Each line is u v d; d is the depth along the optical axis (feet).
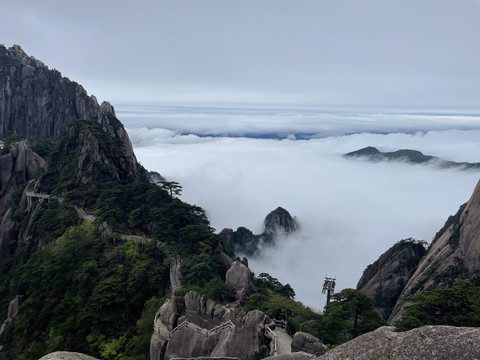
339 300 143.02
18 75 606.96
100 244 226.79
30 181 364.79
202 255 184.14
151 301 173.58
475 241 208.54
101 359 157.07
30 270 230.27
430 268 228.84
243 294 160.66
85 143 334.65
